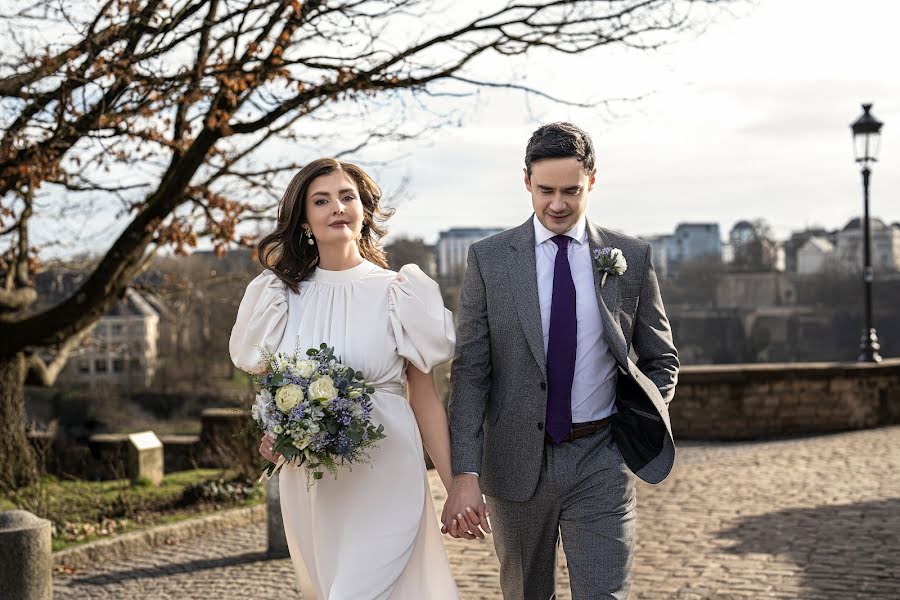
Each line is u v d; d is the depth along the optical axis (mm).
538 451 3453
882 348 65250
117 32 9711
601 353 3494
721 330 68875
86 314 12219
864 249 16719
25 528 5641
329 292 3422
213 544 8086
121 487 10109
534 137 3523
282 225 3469
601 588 3377
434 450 3506
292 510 3438
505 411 3512
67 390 46812
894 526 7477
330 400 3072
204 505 9539
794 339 67062
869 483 9570
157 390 48062
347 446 3086
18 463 11969
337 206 3385
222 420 13078
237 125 10977
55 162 10688
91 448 13086
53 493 10180
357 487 3287
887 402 15094
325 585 3312
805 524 7676
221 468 11898
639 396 3521
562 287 3506
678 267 72500
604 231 3646
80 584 6859
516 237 3605
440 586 3389
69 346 14188
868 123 16750
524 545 3586
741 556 6703
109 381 49094
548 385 3463
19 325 12242
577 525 3459
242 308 3457
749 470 10758
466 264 3648
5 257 13195
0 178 10961
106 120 9992
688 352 67938
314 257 3514
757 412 14422
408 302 3348
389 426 3309
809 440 13719
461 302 3631
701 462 11602
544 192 3484
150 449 10742
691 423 14422
